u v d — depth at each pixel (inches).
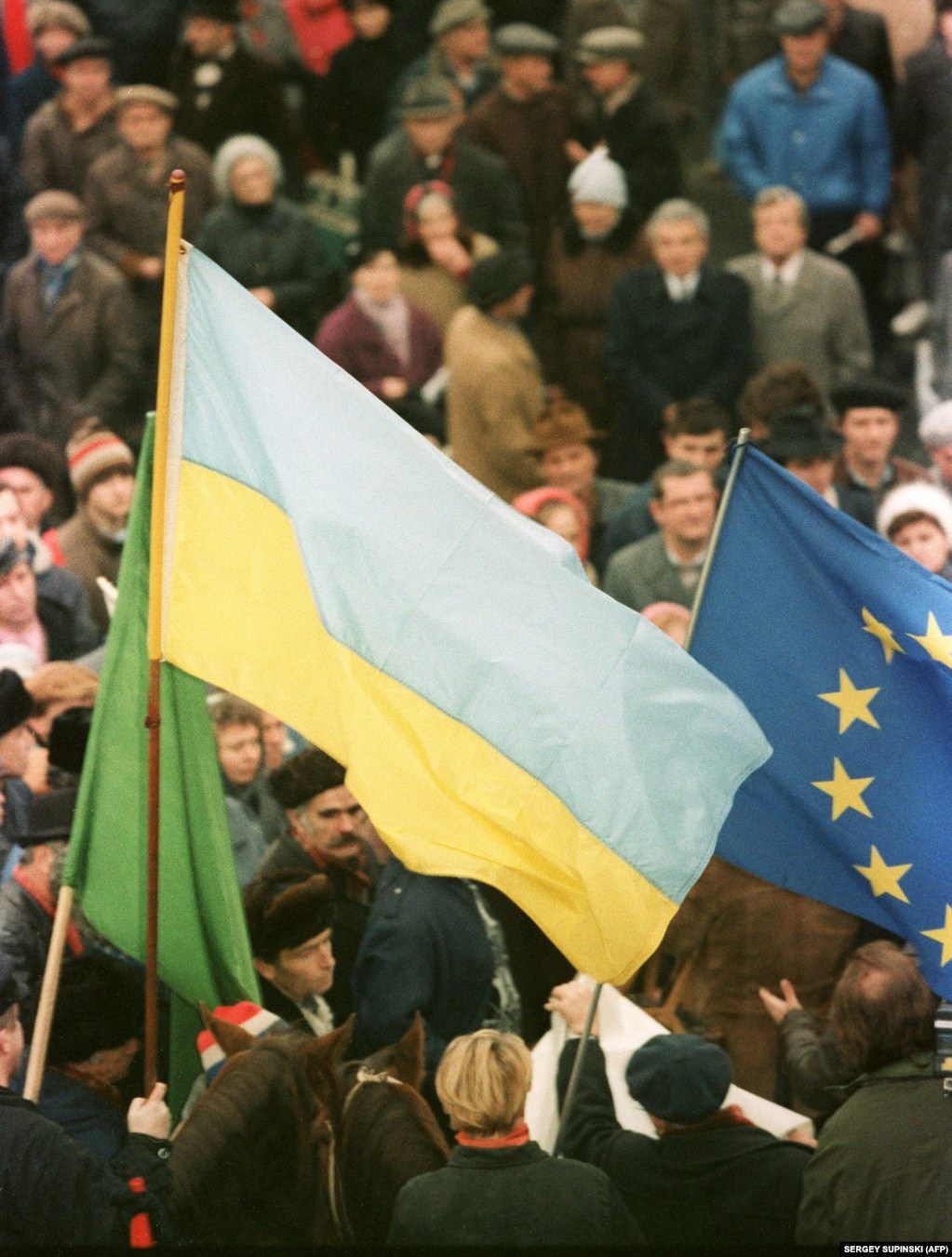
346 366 824.3
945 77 892.6
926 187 906.1
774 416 703.1
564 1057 460.8
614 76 891.4
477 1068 398.6
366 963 465.7
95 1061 434.6
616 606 408.5
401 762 407.8
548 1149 469.4
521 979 534.3
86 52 876.0
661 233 817.5
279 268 866.1
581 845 405.4
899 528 644.1
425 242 840.9
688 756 406.6
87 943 469.4
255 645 416.2
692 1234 430.0
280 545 416.5
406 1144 415.5
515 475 773.9
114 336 842.2
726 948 496.7
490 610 409.4
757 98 911.0
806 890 455.8
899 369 915.4
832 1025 430.0
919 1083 415.8
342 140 992.9
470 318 776.9
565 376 859.4
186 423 416.5
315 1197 418.9
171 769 433.7
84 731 485.1
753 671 449.7
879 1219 410.0
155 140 872.9
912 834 446.0
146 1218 396.2
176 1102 455.5
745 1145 430.0
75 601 650.2
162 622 416.5
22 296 839.1
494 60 960.9
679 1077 426.9
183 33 970.7
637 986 529.3
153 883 412.2
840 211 908.0
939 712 441.4
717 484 705.6
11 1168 394.9
